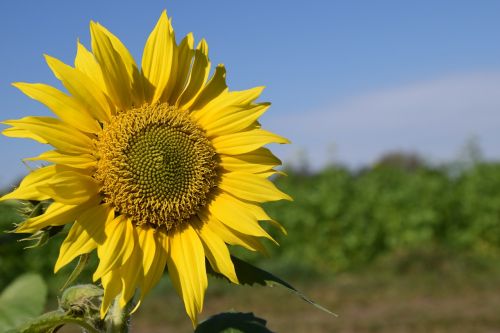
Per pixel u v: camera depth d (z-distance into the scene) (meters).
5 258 2.52
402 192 3.86
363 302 2.75
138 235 0.57
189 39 0.61
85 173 0.56
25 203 0.53
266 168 0.61
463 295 2.83
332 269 3.53
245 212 0.59
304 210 3.66
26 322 0.51
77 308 0.52
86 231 0.53
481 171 4.20
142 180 0.58
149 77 0.60
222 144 0.61
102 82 0.58
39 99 0.54
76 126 0.56
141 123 0.59
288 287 0.55
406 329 2.28
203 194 0.59
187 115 0.61
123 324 0.54
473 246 3.89
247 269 0.56
